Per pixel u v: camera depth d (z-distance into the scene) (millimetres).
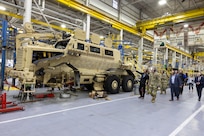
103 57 8055
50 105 5430
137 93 8586
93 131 3262
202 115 4797
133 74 9914
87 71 7453
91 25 15984
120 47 12258
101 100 6652
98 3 12664
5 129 3207
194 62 29047
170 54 25109
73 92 8781
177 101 7242
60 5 11977
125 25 14383
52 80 6672
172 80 7488
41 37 6902
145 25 14969
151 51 21422
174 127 3660
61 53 6352
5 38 8242
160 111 5148
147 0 14961
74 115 4355
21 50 6027
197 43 12117
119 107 5504
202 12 11312
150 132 3309
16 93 7555
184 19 12281
